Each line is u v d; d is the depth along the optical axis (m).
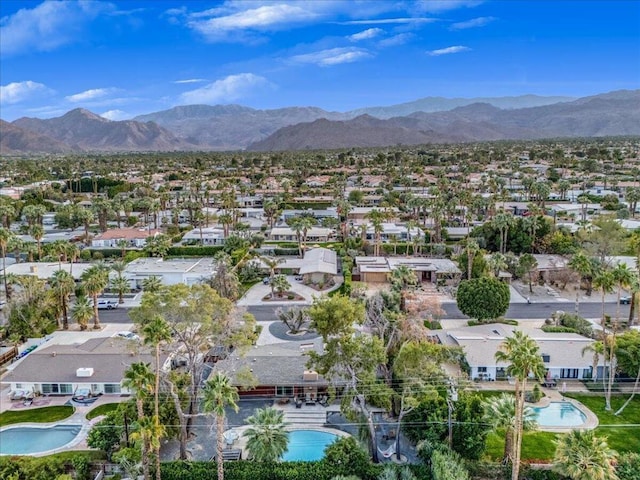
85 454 46.72
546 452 46.97
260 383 56.94
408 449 48.69
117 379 58.50
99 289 77.75
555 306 84.94
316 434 51.34
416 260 105.81
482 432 45.25
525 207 151.12
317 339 71.44
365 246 118.56
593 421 52.78
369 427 47.25
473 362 60.72
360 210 151.12
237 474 43.78
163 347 55.75
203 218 142.38
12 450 48.94
